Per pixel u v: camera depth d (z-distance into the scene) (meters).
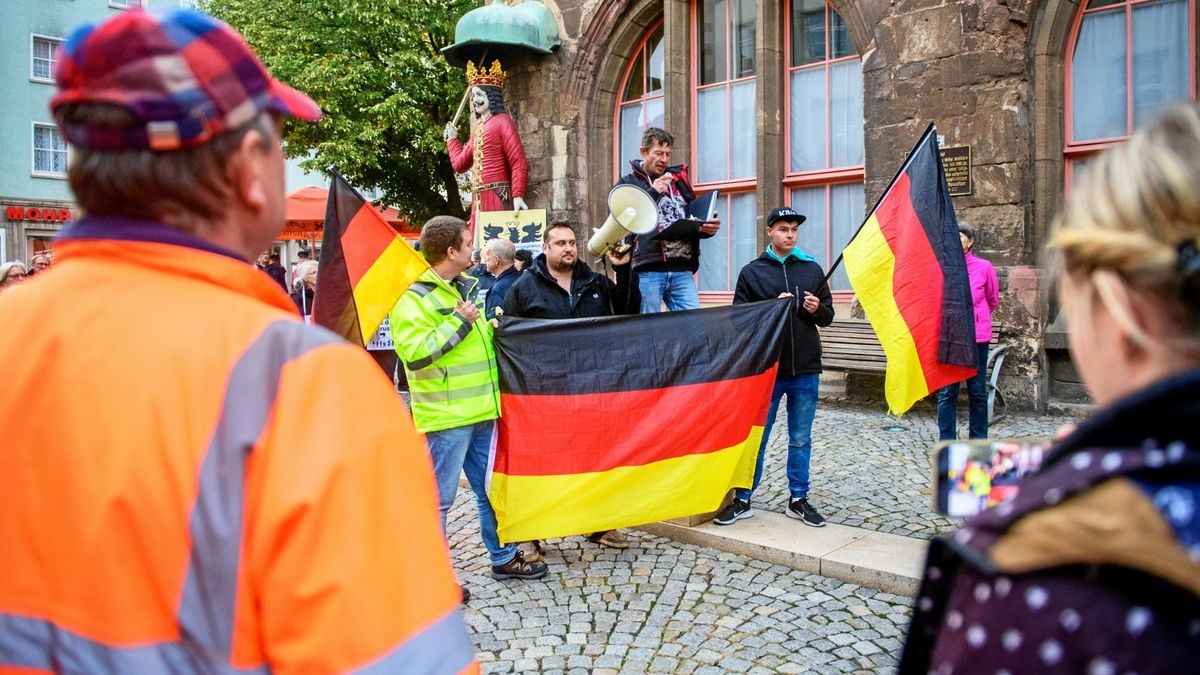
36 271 11.40
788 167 10.44
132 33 0.97
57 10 26.67
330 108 17.28
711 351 4.89
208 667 0.89
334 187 4.10
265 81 1.08
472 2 19.08
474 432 4.53
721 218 11.19
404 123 17.81
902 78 8.83
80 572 0.91
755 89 10.56
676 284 6.03
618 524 4.75
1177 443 0.73
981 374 6.50
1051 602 0.74
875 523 5.19
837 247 10.12
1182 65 7.88
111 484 0.91
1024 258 8.20
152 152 0.99
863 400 9.23
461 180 20.22
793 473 5.27
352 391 0.97
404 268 4.16
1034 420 8.02
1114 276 0.81
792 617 4.00
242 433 0.91
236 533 0.89
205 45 1.00
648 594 4.33
